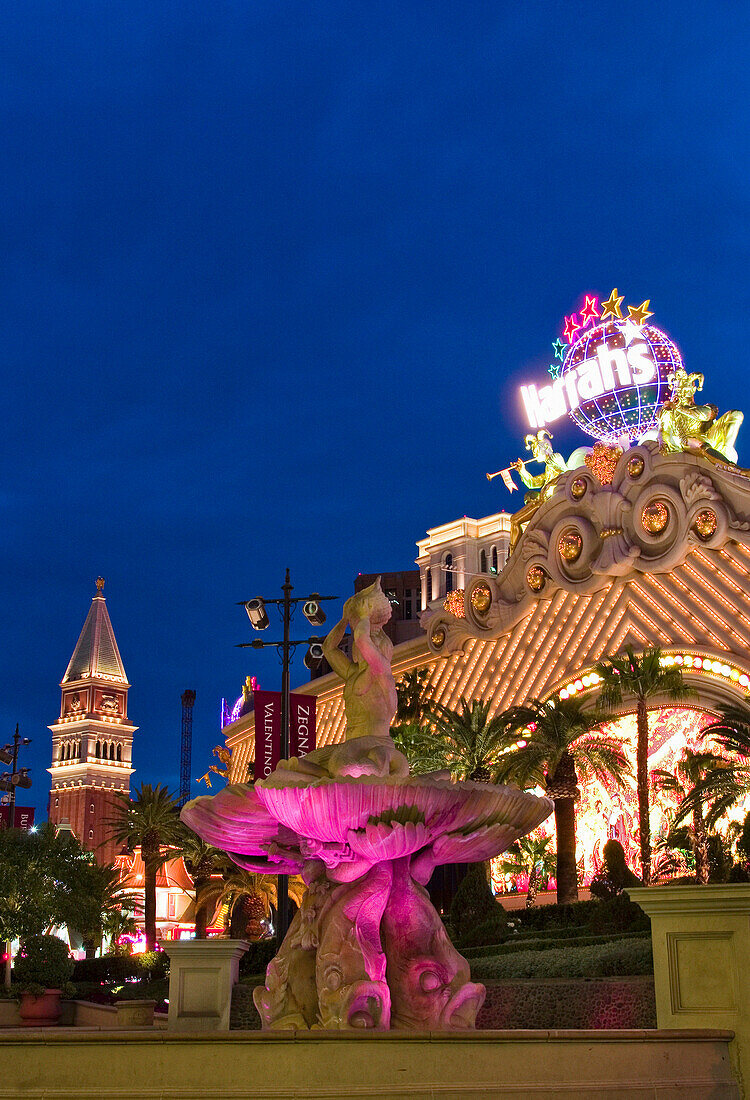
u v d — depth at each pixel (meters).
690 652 52.62
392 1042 9.70
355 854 13.29
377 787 12.52
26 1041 9.71
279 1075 9.60
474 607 63.84
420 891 13.70
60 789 196.62
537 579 59.69
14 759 48.53
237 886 61.81
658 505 53.00
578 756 48.28
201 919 67.06
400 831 12.84
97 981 53.94
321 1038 9.68
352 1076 9.61
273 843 14.61
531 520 60.72
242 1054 9.69
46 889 43.72
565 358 61.38
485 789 13.08
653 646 54.25
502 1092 9.67
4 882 41.50
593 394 59.25
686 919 10.78
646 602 54.50
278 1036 9.69
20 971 40.19
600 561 55.22
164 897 94.44
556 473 61.50
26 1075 9.68
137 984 51.81
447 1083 9.66
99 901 48.59
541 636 60.50
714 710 51.03
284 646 29.84
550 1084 9.78
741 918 10.53
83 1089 9.64
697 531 50.97
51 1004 38.19
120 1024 24.03
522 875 56.91
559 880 45.62
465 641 64.75
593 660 57.41
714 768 40.25
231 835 14.53
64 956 40.88
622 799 54.34
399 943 13.30
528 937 34.53
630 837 53.59
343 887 13.47
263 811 14.08
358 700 14.16
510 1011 21.31
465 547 89.94
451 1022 13.03
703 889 10.69
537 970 24.58
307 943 13.44
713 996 10.55
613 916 30.70
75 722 198.62
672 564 52.03
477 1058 9.77
